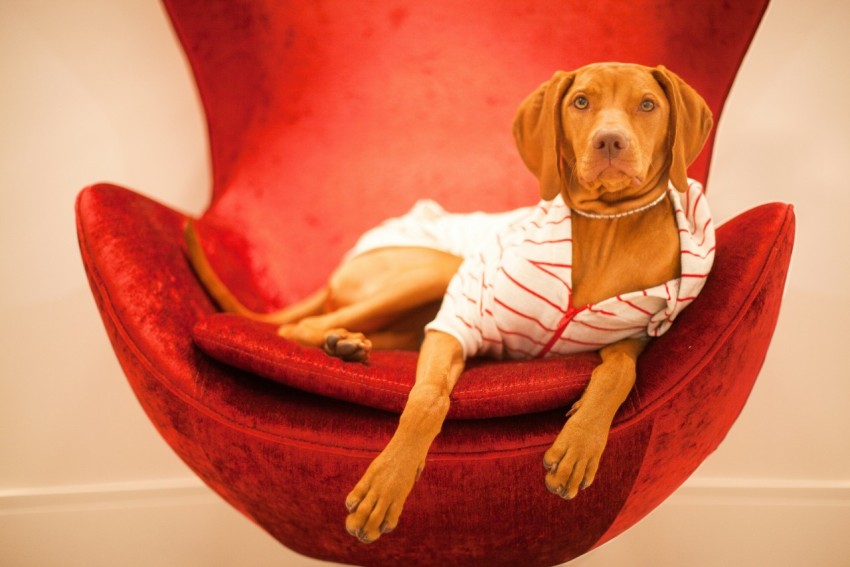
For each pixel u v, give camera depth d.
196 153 2.86
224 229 2.29
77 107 2.74
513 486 1.51
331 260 2.41
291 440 1.51
